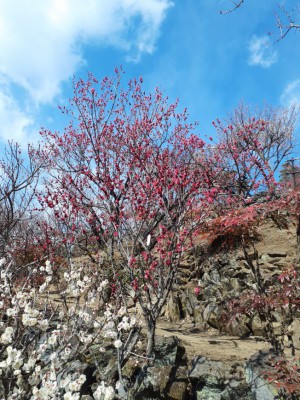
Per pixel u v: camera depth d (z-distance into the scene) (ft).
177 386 17.42
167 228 20.65
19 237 29.60
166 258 18.63
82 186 30.86
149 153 27.20
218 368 18.17
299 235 15.40
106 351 18.92
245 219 15.52
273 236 33.37
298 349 20.74
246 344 22.85
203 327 28.32
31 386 11.70
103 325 13.89
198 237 20.48
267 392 15.20
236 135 48.03
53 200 24.43
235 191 40.42
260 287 15.51
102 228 26.53
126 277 21.99
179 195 20.03
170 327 28.99
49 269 15.06
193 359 19.38
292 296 13.69
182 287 33.32
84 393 17.15
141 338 20.71
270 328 15.75
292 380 12.92
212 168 34.01
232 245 17.48
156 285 20.34
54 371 10.82
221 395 16.97
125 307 16.24
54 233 25.29
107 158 32.14
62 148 35.55
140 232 21.70
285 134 54.95
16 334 11.68
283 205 14.51
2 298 13.99
